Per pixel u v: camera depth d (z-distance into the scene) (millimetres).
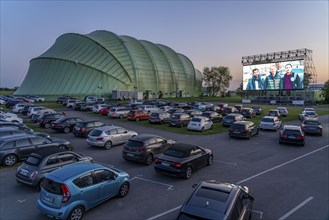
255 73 73875
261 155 17609
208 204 6320
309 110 42875
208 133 26688
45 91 72938
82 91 73438
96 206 9242
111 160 15859
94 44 83125
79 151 18109
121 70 83000
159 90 93312
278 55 72062
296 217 8727
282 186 11711
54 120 28172
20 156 14789
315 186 11734
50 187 7910
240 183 12062
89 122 23312
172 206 9438
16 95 73188
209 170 14031
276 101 79875
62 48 83625
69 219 7703
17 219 8305
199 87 120125
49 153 11188
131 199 9992
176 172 12070
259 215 8820
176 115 30906
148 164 14867
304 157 17141
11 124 21281
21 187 11156
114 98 71312
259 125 29469
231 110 41531
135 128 29500
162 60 99938
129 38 98750
